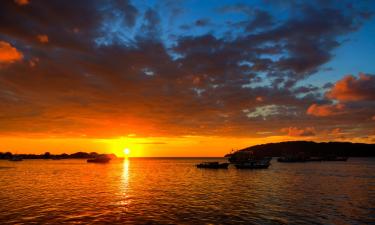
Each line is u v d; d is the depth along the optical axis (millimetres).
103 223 31484
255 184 69750
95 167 163625
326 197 48656
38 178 87438
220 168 140000
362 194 52375
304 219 33312
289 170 124812
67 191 56906
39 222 31828
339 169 131625
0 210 37906
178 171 124875
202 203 42906
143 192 55531
